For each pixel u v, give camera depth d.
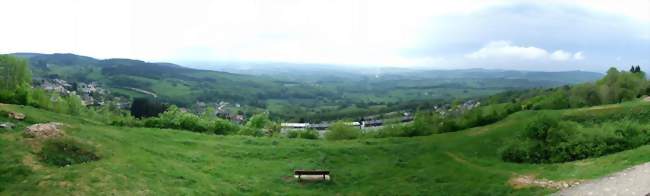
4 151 27.91
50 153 29.39
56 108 76.19
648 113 51.03
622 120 49.91
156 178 29.19
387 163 41.16
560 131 39.34
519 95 155.62
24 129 32.53
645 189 22.44
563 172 31.72
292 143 47.97
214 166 36.38
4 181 24.80
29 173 25.94
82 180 25.89
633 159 30.28
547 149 38.69
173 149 39.94
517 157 39.91
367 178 36.44
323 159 42.09
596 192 23.88
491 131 52.25
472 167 37.94
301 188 33.22
